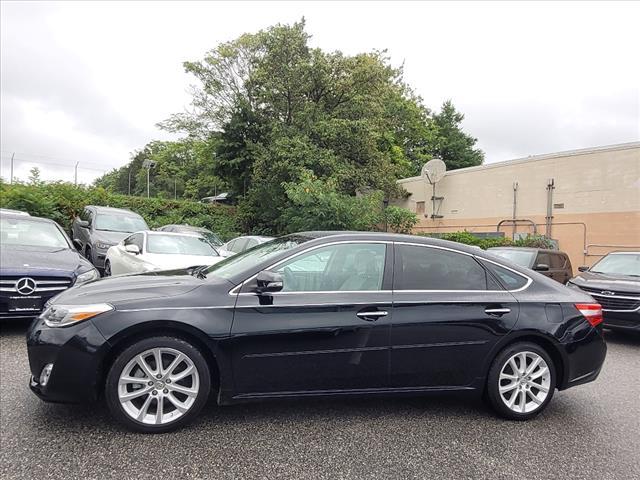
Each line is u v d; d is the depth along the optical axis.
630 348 7.04
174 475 2.76
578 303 4.08
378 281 3.74
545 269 10.30
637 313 6.93
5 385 4.03
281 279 3.42
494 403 3.83
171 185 54.78
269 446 3.18
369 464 3.01
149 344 3.25
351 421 3.68
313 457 3.06
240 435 3.33
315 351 3.48
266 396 3.44
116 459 2.91
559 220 17.52
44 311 3.45
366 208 19.00
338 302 3.56
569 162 17.30
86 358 3.14
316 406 3.95
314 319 3.49
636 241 15.57
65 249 6.84
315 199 18.86
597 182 16.53
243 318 3.38
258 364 3.40
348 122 21.84
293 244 3.89
